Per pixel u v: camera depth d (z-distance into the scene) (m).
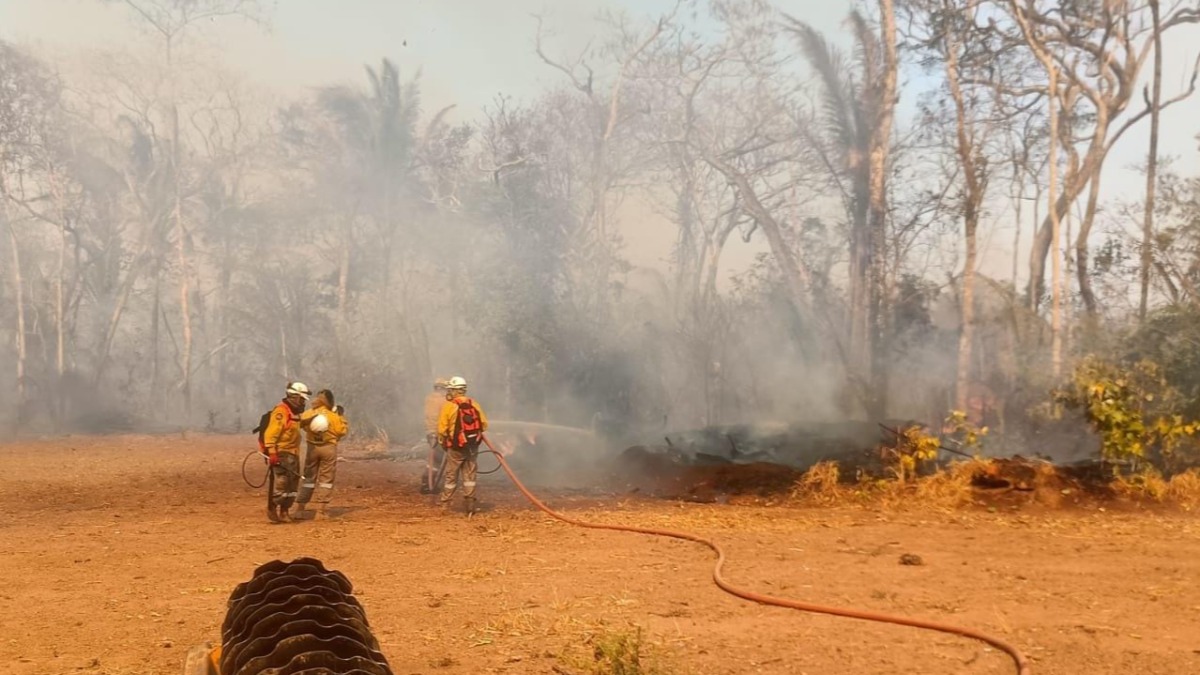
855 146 37.25
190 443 32.66
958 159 37.34
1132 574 9.76
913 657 6.96
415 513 14.31
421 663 6.71
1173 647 7.19
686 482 17.42
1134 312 24.22
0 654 6.99
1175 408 16.89
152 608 8.37
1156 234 24.94
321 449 13.62
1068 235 35.06
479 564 10.25
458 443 14.05
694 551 11.09
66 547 11.38
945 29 33.88
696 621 7.89
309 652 3.23
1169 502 14.73
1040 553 10.93
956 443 17.91
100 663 6.77
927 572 9.84
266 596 3.66
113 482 19.11
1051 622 7.90
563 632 7.48
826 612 8.16
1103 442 15.82
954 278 36.38
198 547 11.34
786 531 12.48
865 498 15.21
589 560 10.50
